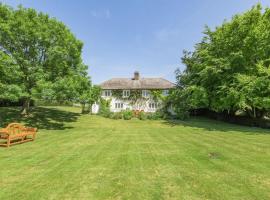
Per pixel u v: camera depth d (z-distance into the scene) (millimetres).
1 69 17609
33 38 19875
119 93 45750
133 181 6914
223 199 5609
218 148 12336
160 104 43938
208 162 9234
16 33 19469
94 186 6484
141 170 8070
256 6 25219
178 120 34281
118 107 45438
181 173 7730
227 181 6926
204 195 5859
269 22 25594
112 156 10266
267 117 34844
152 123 30047
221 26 28969
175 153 10953
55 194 5910
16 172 7773
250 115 29188
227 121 32750
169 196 5797
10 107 34750
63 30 22297
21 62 19688
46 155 10438
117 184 6652
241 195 5863
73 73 22781
